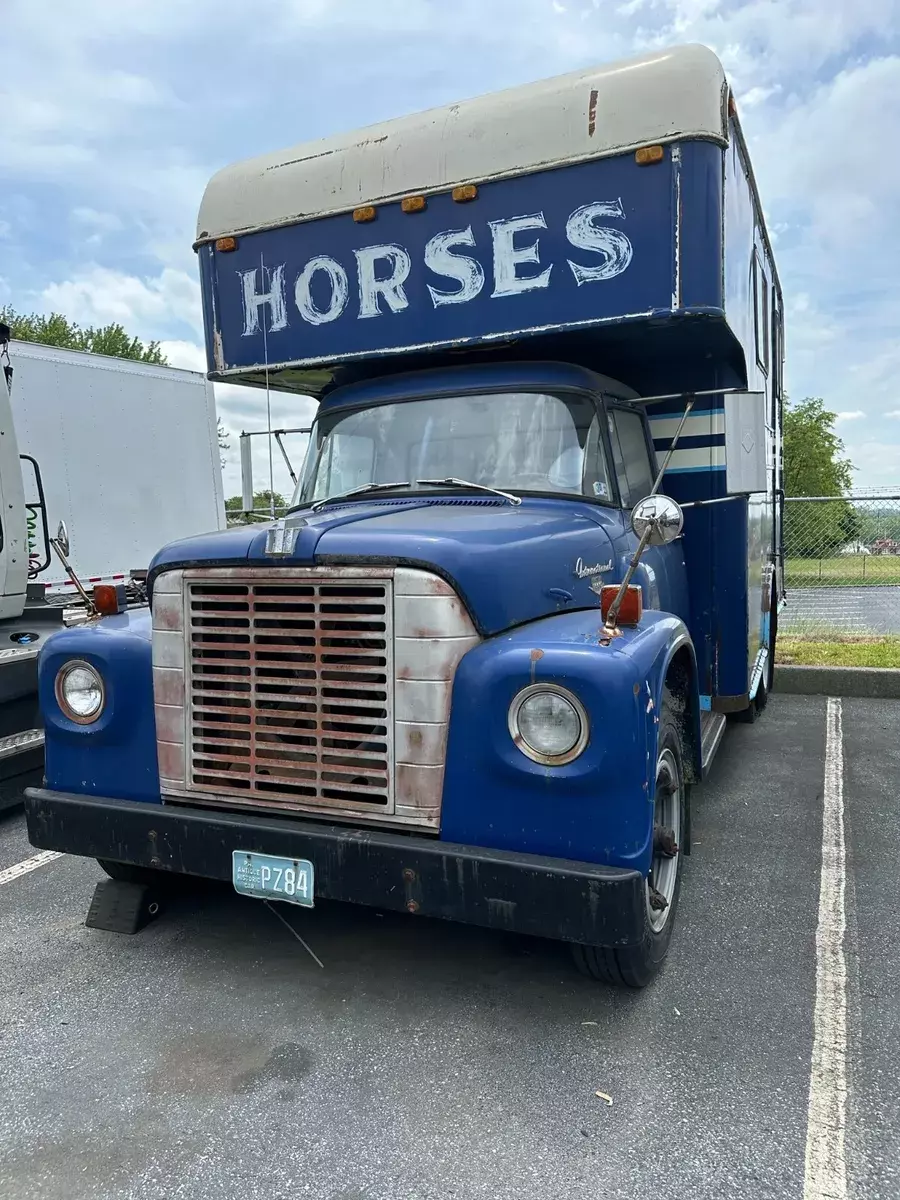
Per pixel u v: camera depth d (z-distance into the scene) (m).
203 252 4.76
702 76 3.73
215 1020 3.03
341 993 3.19
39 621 6.14
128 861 3.16
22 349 8.35
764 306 6.48
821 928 3.62
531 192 3.99
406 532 2.88
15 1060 2.83
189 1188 2.28
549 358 4.54
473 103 4.17
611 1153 2.36
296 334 4.56
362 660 2.82
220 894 4.03
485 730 2.67
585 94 3.89
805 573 10.26
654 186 3.77
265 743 2.99
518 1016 3.02
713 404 4.84
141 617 3.53
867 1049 2.79
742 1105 2.54
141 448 9.71
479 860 2.62
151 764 3.21
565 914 2.54
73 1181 2.31
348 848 2.77
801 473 41.69
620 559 3.85
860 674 8.20
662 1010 3.04
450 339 4.21
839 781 5.59
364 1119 2.52
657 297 3.79
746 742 6.59
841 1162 2.31
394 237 4.28
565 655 2.60
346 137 4.46
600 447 4.13
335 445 4.45
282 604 2.92
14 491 5.60
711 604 5.02
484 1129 2.47
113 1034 2.96
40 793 3.33
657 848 3.10
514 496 3.84
